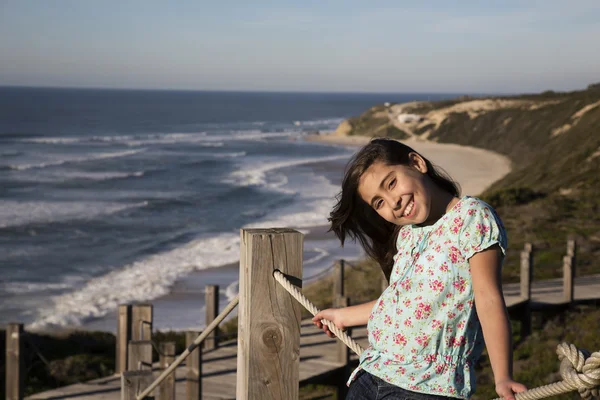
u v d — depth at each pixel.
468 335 2.03
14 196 46.53
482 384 9.71
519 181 47.22
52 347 12.60
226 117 194.25
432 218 2.15
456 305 2.00
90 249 31.69
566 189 32.62
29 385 9.97
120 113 193.50
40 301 23.48
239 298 2.54
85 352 12.71
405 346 2.06
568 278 13.41
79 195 47.91
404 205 2.10
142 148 87.62
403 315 2.07
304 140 112.12
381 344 2.13
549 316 13.75
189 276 26.72
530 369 10.14
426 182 2.12
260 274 2.43
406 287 2.08
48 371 10.46
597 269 17.84
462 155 81.31
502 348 1.80
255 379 2.44
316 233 34.62
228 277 26.48
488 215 2.00
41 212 40.91
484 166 71.00
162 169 64.44
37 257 30.03
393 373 2.05
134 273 27.30
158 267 28.23
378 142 2.21
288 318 2.46
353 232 2.39
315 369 8.95
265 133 129.12
